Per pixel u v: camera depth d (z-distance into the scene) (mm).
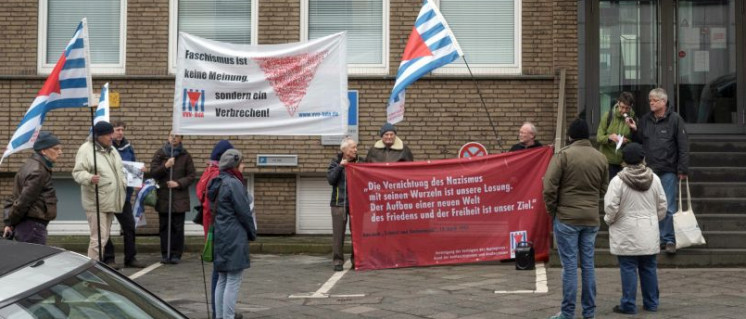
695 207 11578
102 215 10930
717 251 10453
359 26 14266
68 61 8375
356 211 10641
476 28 14172
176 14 14234
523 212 10727
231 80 10586
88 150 10859
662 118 10484
